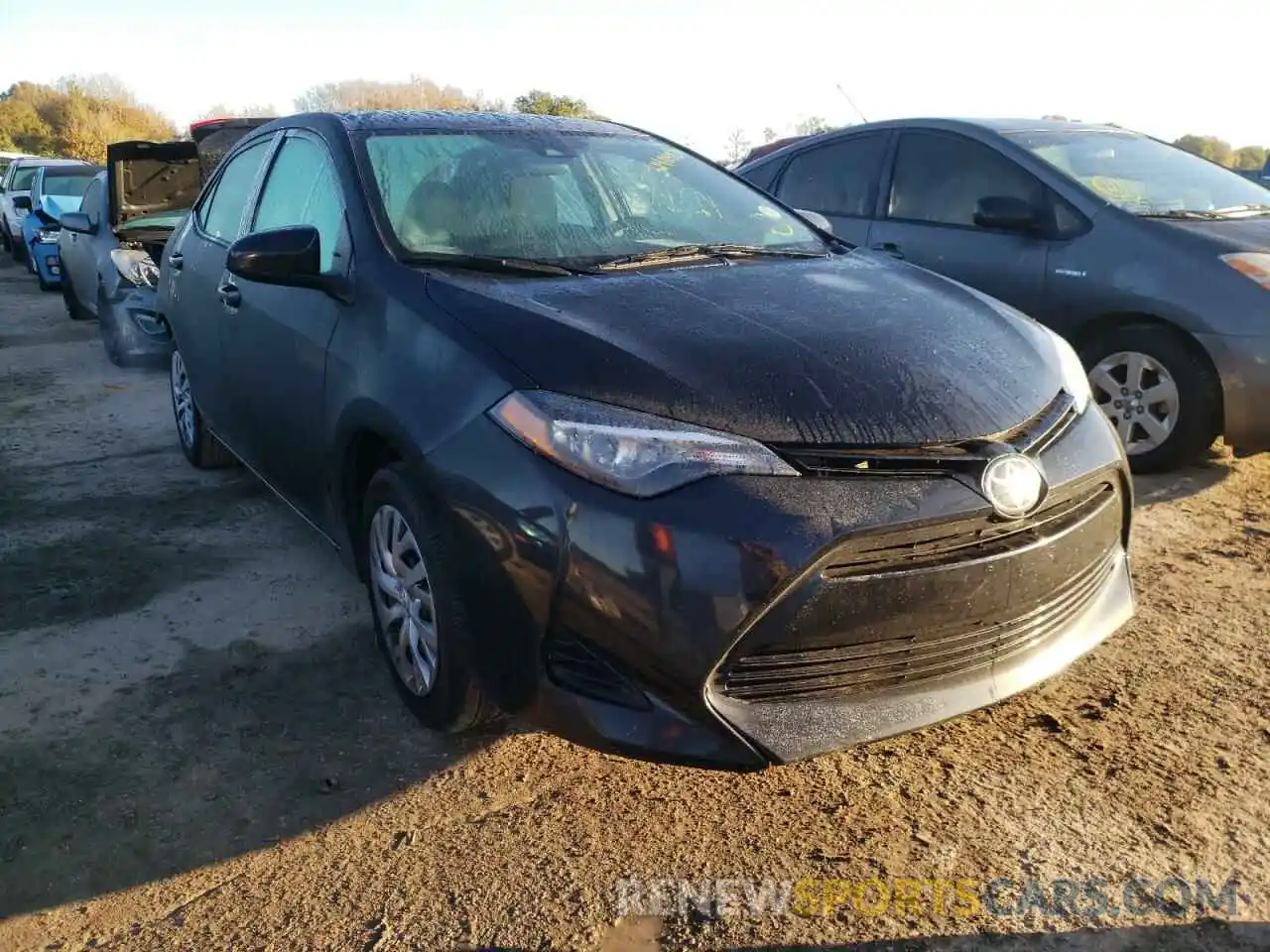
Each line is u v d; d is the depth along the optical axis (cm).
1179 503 460
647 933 220
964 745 285
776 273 312
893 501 222
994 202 528
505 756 282
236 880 236
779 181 669
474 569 241
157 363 765
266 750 283
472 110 399
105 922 224
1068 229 514
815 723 226
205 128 831
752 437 225
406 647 289
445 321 264
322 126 364
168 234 776
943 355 261
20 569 396
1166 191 537
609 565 220
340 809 260
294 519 453
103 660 328
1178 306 467
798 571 215
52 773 271
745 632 217
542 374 239
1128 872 235
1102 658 327
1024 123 586
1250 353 449
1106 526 268
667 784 270
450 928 221
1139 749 281
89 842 246
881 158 611
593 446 225
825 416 231
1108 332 498
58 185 1442
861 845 246
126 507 468
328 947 216
